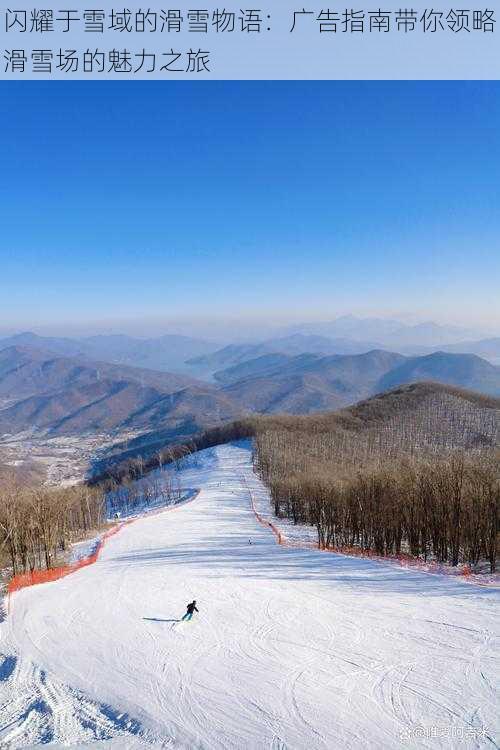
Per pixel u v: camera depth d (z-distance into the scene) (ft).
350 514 218.38
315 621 103.96
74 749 60.85
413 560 174.60
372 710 68.59
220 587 131.64
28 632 99.66
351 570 152.66
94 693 74.18
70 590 131.34
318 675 79.05
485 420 536.01
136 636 96.43
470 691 73.10
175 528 253.24
